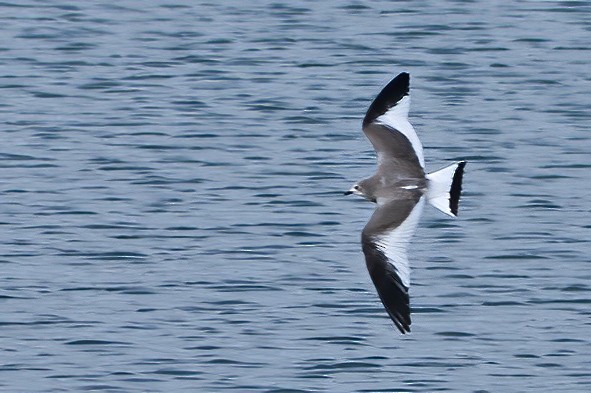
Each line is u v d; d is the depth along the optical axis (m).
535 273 22.17
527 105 29.84
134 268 22.38
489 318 20.70
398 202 13.32
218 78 31.52
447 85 31.03
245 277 21.91
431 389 18.59
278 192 25.34
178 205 24.88
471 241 23.42
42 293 21.44
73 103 30.17
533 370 19.19
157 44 33.81
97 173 26.34
